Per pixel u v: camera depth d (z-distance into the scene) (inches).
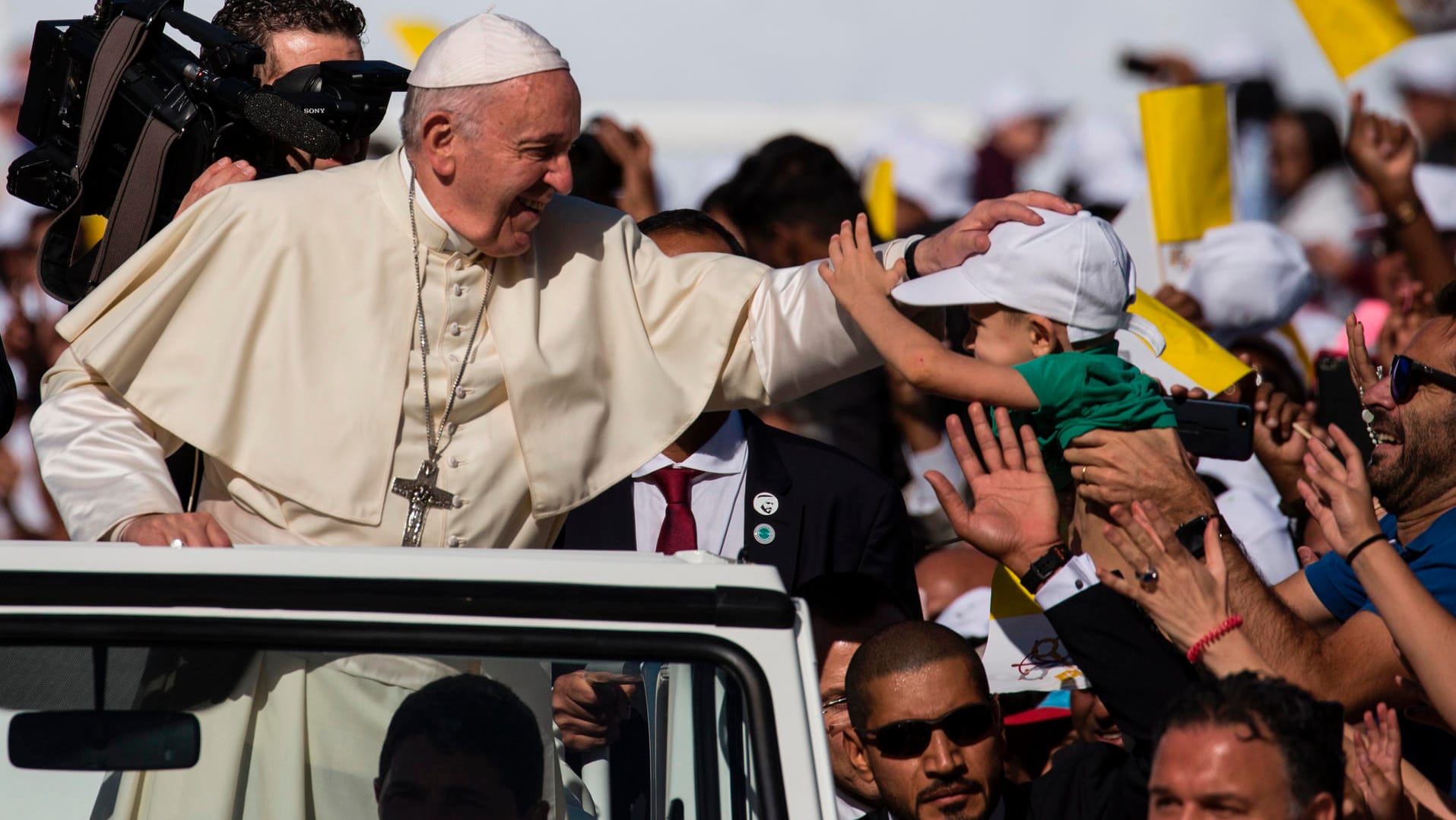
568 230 462.6
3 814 313.1
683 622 322.0
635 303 460.8
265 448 424.2
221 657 317.7
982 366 451.5
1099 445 459.5
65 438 415.2
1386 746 422.6
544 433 441.7
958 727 430.9
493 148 414.9
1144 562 426.3
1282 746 343.3
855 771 474.6
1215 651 416.5
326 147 456.8
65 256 515.8
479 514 439.8
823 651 490.9
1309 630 452.8
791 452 578.2
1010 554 458.9
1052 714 586.9
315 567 319.9
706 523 559.8
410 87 431.8
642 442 451.5
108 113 503.5
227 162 470.0
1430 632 420.5
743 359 466.0
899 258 476.7
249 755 319.0
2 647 311.7
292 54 549.6
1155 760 358.6
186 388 422.0
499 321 444.1
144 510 390.9
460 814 325.1
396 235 440.5
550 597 320.8
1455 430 463.2
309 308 432.1
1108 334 477.4
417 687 320.5
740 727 320.2
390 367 432.8
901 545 576.4
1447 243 864.9
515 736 323.6
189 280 426.9
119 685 315.6
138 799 318.0
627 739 323.3
